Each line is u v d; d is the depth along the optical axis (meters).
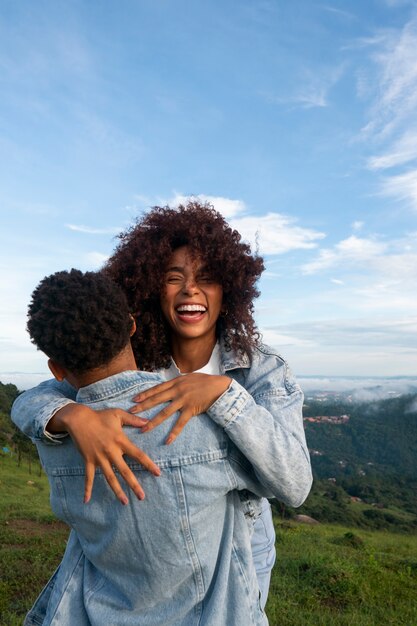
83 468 1.42
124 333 1.43
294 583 7.12
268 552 1.97
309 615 5.89
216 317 1.98
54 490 1.49
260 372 1.83
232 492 1.51
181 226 1.96
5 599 5.72
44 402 1.49
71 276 1.42
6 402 44.88
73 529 1.55
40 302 1.40
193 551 1.36
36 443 1.53
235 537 1.48
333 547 11.05
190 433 1.38
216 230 1.96
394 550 13.38
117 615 1.40
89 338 1.36
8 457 27.84
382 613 6.24
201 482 1.36
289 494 1.43
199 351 2.03
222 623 1.37
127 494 1.36
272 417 1.46
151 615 1.39
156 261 1.96
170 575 1.36
